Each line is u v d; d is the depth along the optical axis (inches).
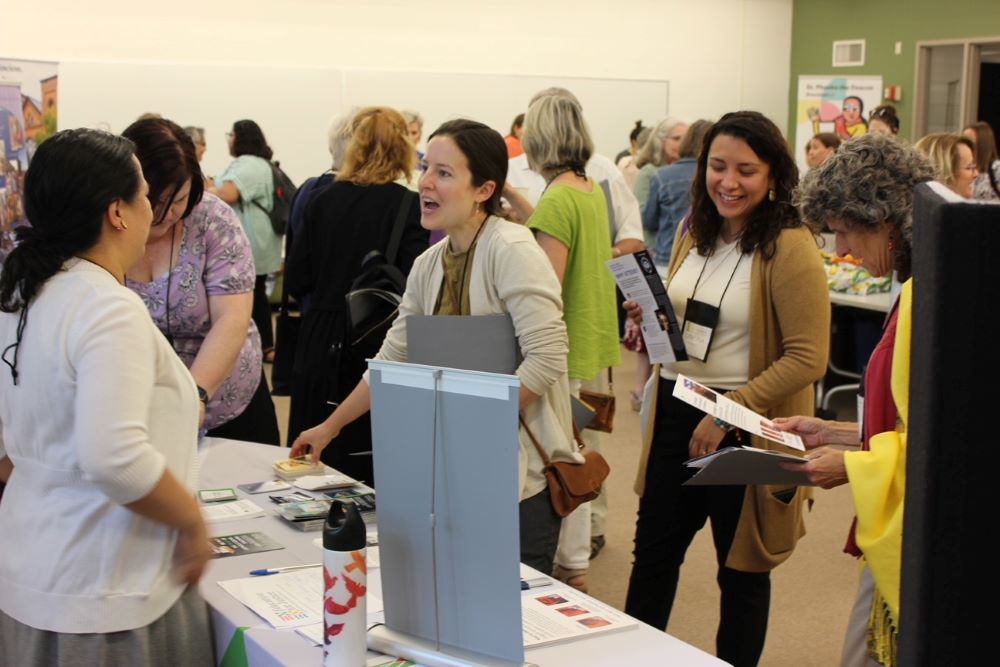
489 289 85.5
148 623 59.6
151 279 100.0
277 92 351.6
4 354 59.3
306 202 146.2
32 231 58.9
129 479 54.9
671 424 98.0
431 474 57.0
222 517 84.7
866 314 238.8
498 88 384.2
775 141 89.3
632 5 403.5
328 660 57.1
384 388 58.4
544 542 87.5
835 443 83.0
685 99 421.7
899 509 60.6
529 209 157.8
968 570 31.0
